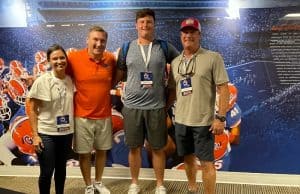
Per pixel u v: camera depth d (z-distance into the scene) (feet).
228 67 11.72
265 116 11.71
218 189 11.66
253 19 11.41
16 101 12.89
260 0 11.30
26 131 12.98
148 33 10.12
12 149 13.17
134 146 10.62
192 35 9.32
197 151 9.56
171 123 12.14
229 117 11.91
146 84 10.05
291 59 11.34
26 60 12.66
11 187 12.17
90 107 10.29
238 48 11.59
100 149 10.74
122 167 12.77
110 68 10.44
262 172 11.97
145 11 10.11
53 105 9.45
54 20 12.39
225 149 12.08
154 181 12.44
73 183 12.41
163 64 10.18
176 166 12.41
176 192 11.43
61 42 12.44
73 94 10.07
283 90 11.51
